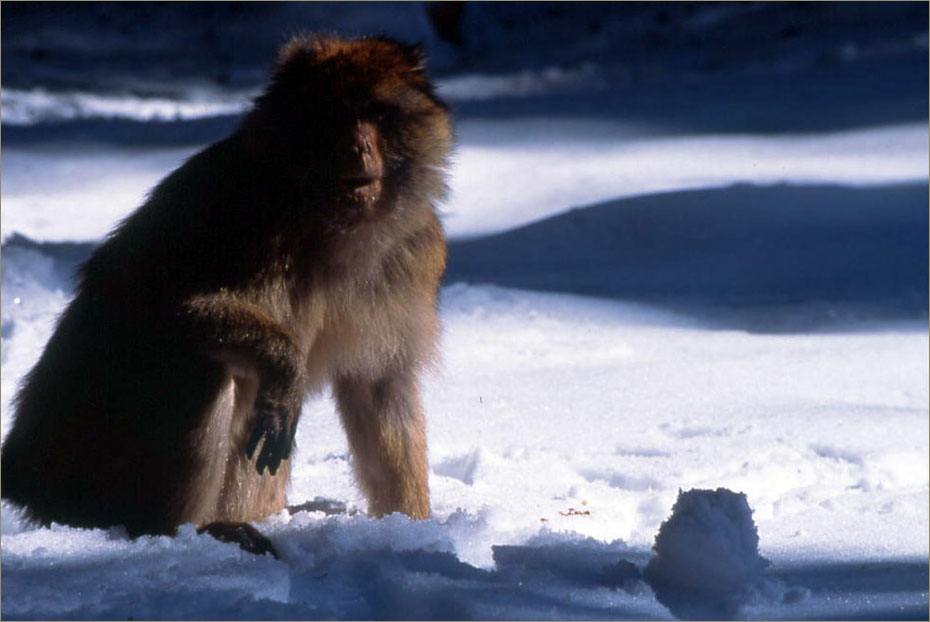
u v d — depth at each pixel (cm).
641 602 966
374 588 1004
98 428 1259
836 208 3256
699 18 6881
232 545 1109
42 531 1177
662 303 2498
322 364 1331
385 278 1298
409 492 1355
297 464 1605
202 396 1224
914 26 6400
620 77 5944
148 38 6794
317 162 1213
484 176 3759
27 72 6144
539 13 7019
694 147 4106
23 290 2253
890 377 1980
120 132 4669
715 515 1020
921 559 1139
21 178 3844
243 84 6062
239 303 1203
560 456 1595
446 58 6512
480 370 2052
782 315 2397
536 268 2822
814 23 6638
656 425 1733
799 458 1545
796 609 983
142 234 1246
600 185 3594
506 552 1112
